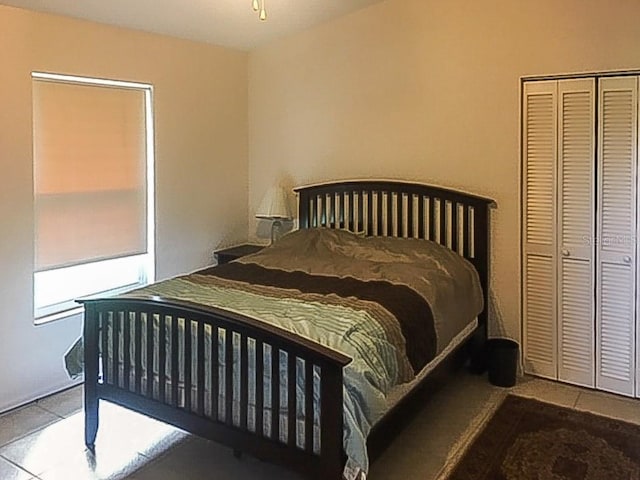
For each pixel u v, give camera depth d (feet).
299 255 12.86
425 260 12.14
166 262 14.29
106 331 9.48
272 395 7.79
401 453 9.57
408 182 13.96
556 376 12.61
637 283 11.53
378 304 9.42
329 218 14.97
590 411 11.13
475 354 12.85
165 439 10.03
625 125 11.38
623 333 11.77
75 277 12.67
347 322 8.48
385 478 8.83
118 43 12.60
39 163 11.48
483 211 12.89
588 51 11.60
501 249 12.98
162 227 14.11
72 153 12.10
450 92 13.25
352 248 13.03
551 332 12.57
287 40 15.40
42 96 11.46
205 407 8.51
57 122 11.76
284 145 15.84
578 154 11.93
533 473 8.96
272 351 7.70
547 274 12.51
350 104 14.65
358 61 14.42
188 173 14.66
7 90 10.64
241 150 16.21
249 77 16.20
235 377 8.13
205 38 14.37
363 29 14.25
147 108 13.62
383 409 7.84
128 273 13.83
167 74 13.84
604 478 8.80
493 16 12.59
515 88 12.48
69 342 12.15
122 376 9.40
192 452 9.61
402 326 9.14
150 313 8.89
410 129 13.87
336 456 7.28
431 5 13.28
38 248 11.61
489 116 12.84
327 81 14.94
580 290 12.17
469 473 8.98
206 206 15.25
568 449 9.68
